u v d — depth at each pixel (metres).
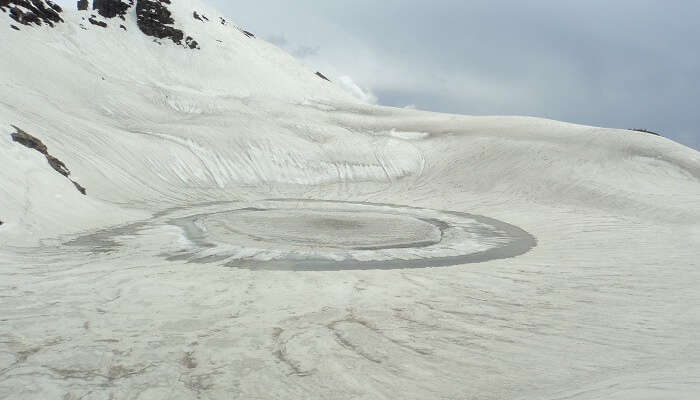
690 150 30.36
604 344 6.34
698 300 8.50
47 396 4.89
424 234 16.70
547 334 6.81
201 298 8.37
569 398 4.25
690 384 4.01
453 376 5.44
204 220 17.89
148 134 31.08
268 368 5.63
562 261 12.47
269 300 8.38
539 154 31.84
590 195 24.50
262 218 18.89
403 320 7.44
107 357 5.86
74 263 10.67
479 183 29.62
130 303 7.95
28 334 6.50
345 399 4.92
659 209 20.72
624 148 30.52
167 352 6.05
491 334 6.83
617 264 11.93
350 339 6.59
